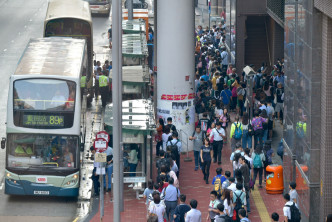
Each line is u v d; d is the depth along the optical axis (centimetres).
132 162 6650
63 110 6500
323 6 4941
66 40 8294
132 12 10269
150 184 5644
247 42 10681
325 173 5194
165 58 7700
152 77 9856
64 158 6544
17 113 6481
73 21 10400
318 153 5272
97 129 8756
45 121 6488
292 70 5997
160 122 7412
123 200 6200
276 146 7762
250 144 7125
